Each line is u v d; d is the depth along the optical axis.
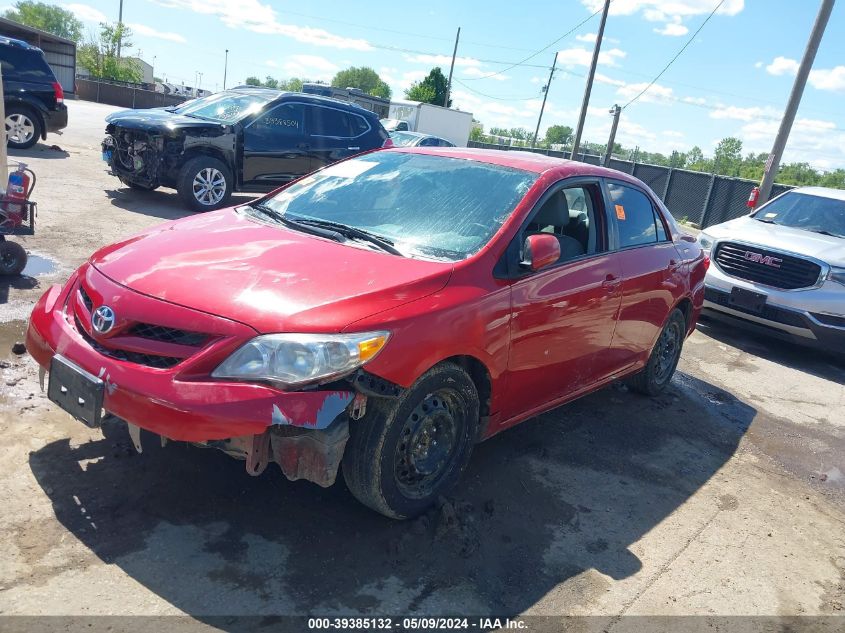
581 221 4.22
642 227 4.83
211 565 2.72
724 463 4.56
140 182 9.71
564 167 4.18
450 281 3.17
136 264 3.11
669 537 3.52
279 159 10.35
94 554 2.68
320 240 3.44
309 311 2.73
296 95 10.62
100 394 2.72
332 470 2.75
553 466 4.06
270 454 2.79
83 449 3.37
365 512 3.23
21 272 5.75
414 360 2.86
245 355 2.63
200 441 2.59
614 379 4.74
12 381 3.90
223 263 3.08
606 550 3.31
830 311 7.09
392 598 2.72
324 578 2.76
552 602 2.86
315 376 2.61
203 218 3.90
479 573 2.96
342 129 11.07
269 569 2.76
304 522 3.08
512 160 4.18
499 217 3.62
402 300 2.94
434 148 4.54
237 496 3.19
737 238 7.84
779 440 5.14
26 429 3.46
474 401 3.33
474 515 3.37
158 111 10.59
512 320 3.40
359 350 2.68
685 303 5.44
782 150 14.19
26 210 5.59
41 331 3.09
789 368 7.19
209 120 9.94
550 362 3.82
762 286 7.54
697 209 22.25
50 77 13.16
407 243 3.49
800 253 7.33
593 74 26.12
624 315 4.43
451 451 3.33
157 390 2.62
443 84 57.62
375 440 2.88
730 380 6.46
